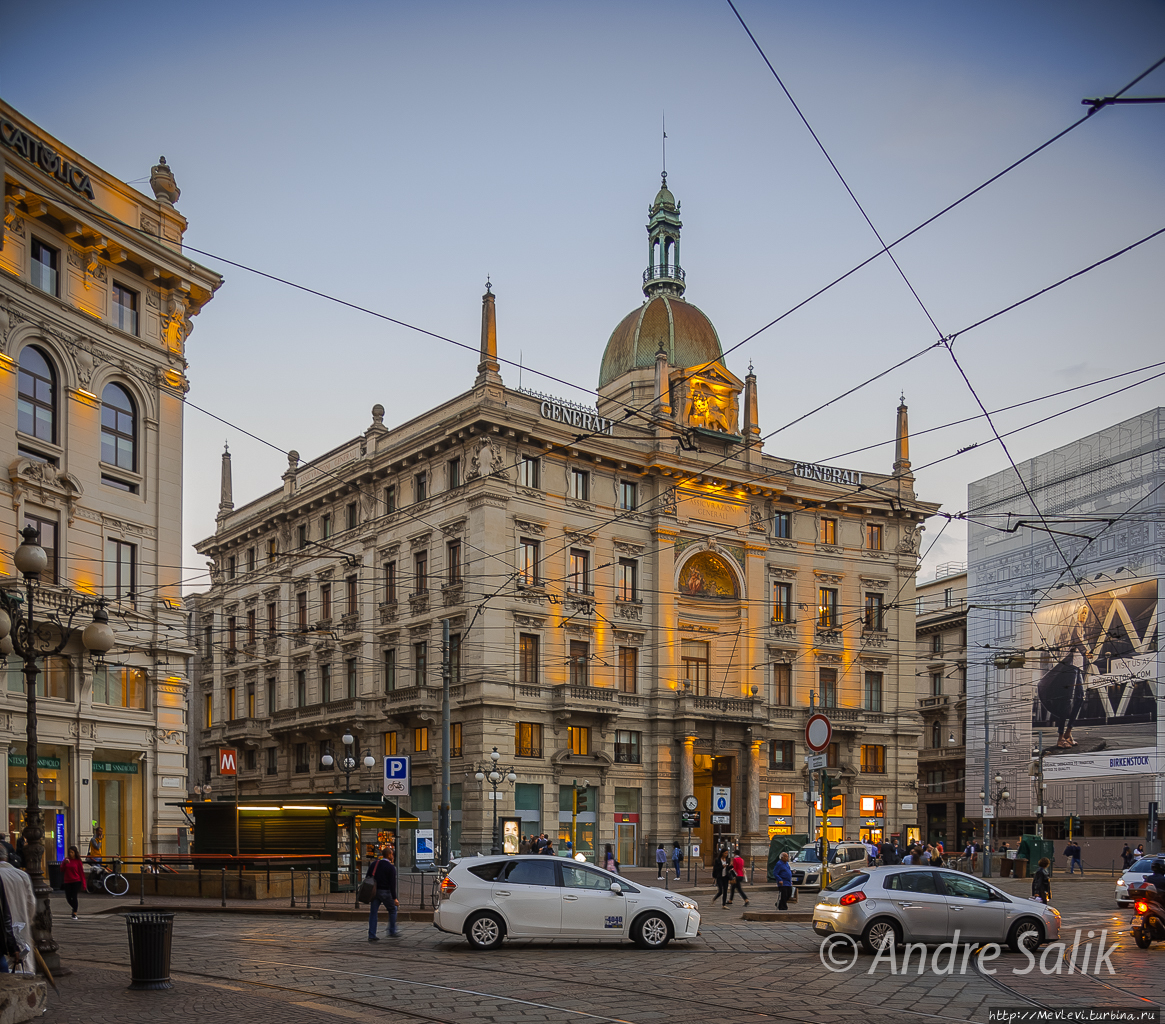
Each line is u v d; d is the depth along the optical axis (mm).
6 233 32125
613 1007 14008
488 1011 13625
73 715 33406
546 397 53875
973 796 74188
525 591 51406
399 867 52094
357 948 20297
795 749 59625
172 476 37469
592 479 55188
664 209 68188
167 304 37906
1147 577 62438
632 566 56406
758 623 59312
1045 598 69375
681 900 20844
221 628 70562
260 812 34938
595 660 53812
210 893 32312
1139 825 62500
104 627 19359
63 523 33531
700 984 16031
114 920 25875
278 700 63500
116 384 36156
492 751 46906
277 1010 13344
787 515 62156
